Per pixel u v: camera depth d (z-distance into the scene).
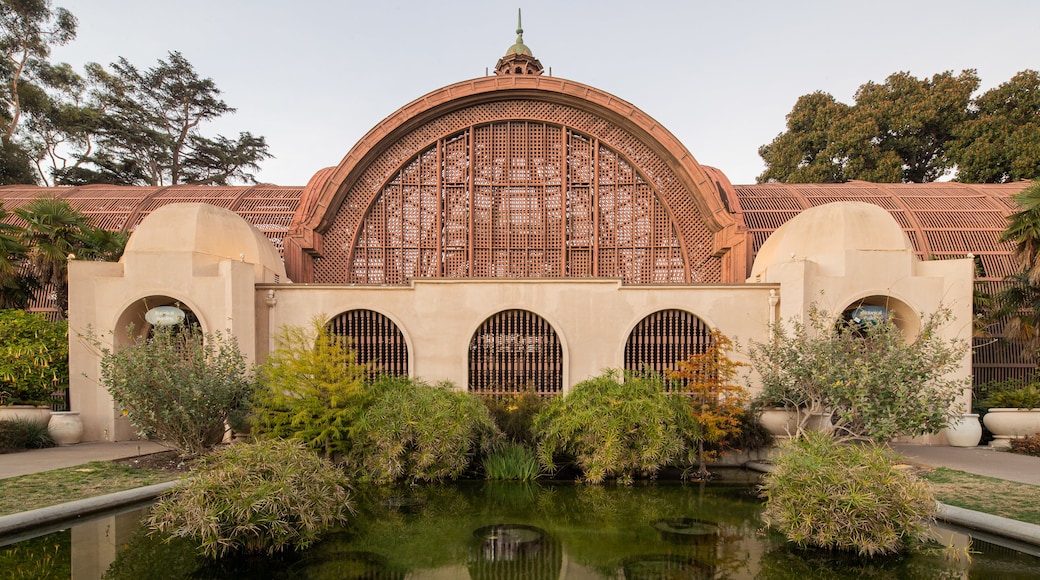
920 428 8.40
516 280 11.95
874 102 29.56
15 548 5.67
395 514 7.25
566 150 15.55
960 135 26.42
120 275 11.91
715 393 9.91
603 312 11.89
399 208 15.52
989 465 9.14
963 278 11.37
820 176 29.66
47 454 9.78
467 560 5.64
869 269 11.38
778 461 6.57
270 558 5.61
